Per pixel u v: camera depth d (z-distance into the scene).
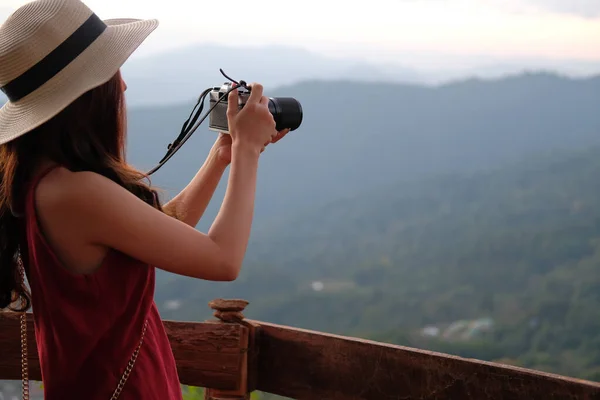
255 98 1.43
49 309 1.31
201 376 2.26
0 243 1.42
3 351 2.22
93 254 1.29
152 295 1.38
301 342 2.24
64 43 1.28
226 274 1.32
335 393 2.18
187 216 1.66
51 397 1.36
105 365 1.33
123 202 1.27
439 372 1.99
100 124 1.33
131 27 1.36
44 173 1.30
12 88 1.30
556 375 1.81
